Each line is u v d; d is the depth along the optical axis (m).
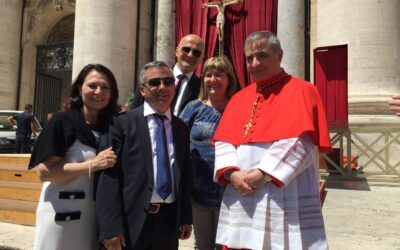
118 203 2.76
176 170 3.00
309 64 13.09
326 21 10.65
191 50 4.04
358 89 9.84
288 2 12.88
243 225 2.69
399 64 9.82
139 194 2.80
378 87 9.69
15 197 5.80
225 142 2.90
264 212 2.60
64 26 19.00
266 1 13.46
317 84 9.02
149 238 2.86
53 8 17.98
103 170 2.81
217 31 13.98
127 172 2.82
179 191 2.98
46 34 18.94
